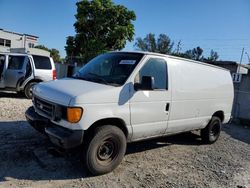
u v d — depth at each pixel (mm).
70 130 4207
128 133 4926
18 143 5547
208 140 7254
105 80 4895
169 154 6215
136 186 4426
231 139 8352
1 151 5062
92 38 29188
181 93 5867
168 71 5609
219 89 7191
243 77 11828
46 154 5113
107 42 28953
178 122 5914
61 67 24609
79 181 4336
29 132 6320
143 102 5031
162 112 5445
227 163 6062
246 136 9094
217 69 7266
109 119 4637
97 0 28312
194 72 6332
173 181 4793
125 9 28781
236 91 11805
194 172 5320
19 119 7461
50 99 4500
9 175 4266
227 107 7625
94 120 4355
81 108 4215
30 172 4438
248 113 11375
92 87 4562
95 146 4422
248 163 6223
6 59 10867
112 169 4742
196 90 6324
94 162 4457
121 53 5504
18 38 44250
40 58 11477
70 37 30641
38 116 4793
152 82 4723
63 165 4789
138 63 5051
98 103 4395
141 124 5074
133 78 4898
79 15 28719
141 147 6449
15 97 11430
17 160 4793
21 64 11055
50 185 4121
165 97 5469
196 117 6465
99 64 5465
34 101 5090
